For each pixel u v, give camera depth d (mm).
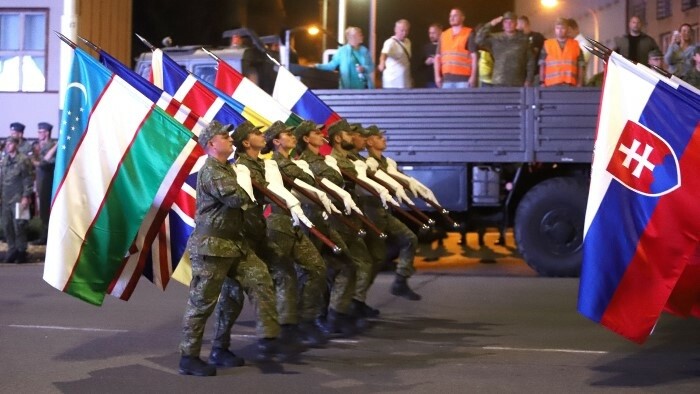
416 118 14414
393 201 10000
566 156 14062
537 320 10805
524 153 14148
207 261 7906
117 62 9195
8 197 15852
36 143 17562
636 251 7789
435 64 16016
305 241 9070
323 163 9570
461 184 14461
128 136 8477
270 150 9305
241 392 7574
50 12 20375
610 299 7832
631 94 7953
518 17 15703
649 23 25344
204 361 8344
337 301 9898
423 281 13844
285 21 27359
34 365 8547
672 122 7840
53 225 8344
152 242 8656
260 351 8227
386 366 8500
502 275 14570
